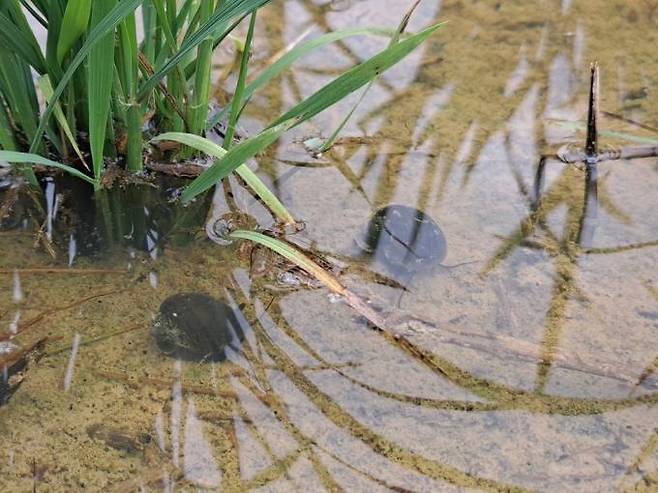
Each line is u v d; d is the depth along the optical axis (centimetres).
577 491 98
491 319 104
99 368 101
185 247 107
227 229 108
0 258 105
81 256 106
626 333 104
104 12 102
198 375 101
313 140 113
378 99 116
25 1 105
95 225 107
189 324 103
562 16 123
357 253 106
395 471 99
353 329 103
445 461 99
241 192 110
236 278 105
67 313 103
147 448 99
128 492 98
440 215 109
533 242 108
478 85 117
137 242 107
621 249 107
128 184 109
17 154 103
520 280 106
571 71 119
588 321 104
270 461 99
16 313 103
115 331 103
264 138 102
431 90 117
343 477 98
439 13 123
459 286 105
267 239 105
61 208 108
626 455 100
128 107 106
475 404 101
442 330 104
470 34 121
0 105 106
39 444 99
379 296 105
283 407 100
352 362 102
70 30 103
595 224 109
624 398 101
